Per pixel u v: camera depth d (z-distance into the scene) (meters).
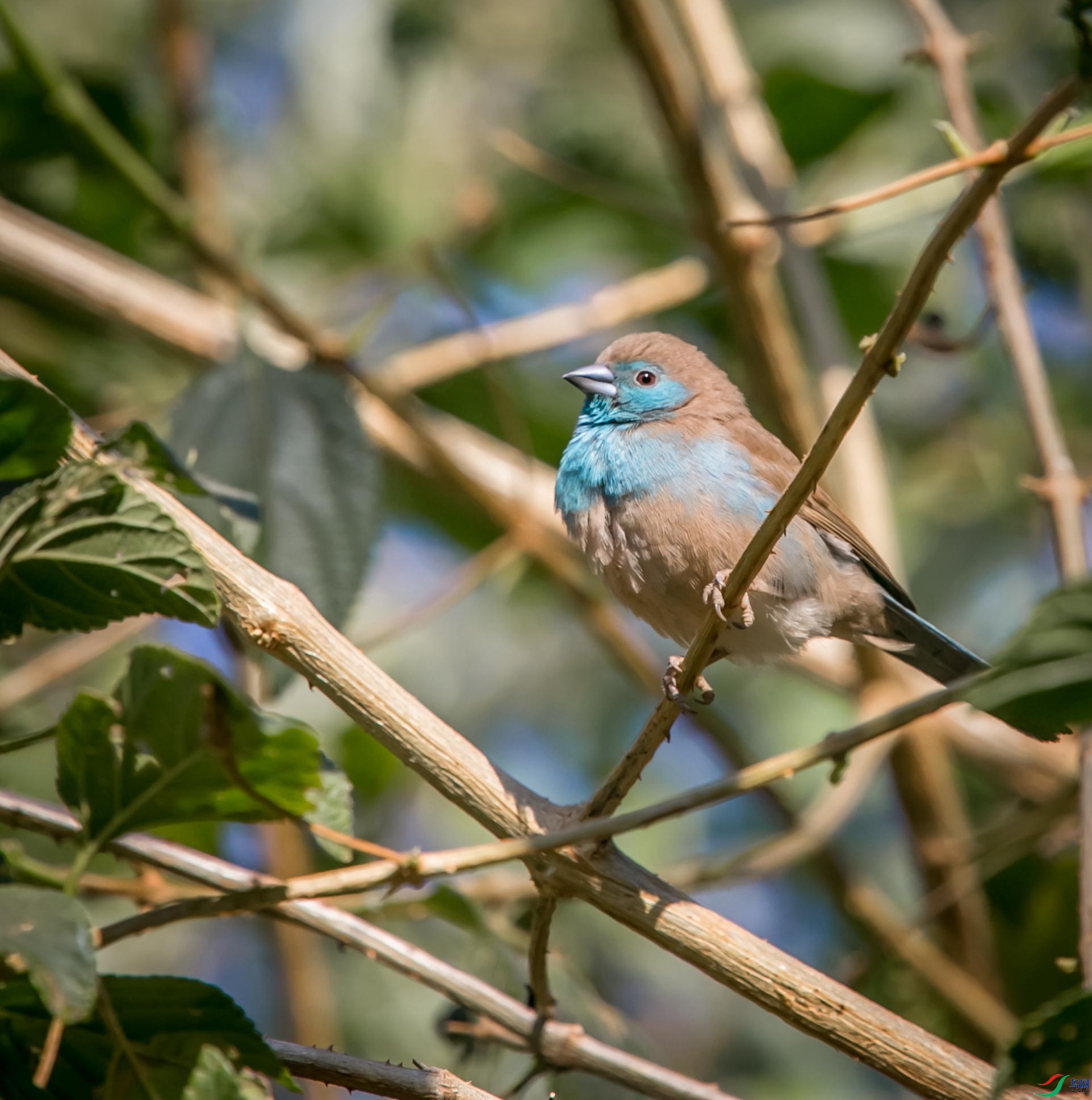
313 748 4.69
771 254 10.70
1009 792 12.38
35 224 10.50
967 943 10.20
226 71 13.72
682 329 13.10
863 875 12.94
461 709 13.37
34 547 4.99
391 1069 5.29
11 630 5.20
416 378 10.59
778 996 5.52
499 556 10.43
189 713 4.68
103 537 4.96
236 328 8.33
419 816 12.59
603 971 12.16
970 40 9.55
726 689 13.15
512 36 13.59
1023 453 13.08
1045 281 12.99
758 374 10.41
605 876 5.66
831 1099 12.07
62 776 4.91
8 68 10.22
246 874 6.05
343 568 7.32
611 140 13.11
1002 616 12.95
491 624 13.72
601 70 13.44
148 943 11.78
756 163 10.46
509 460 10.87
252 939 12.12
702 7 10.86
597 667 13.76
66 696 10.99
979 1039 9.76
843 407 5.00
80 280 9.86
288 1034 9.95
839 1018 5.48
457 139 13.00
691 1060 12.18
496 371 11.49
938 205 10.49
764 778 5.34
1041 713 4.42
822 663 10.79
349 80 12.95
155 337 9.95
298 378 7.74
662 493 8.62
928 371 13.70
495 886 9.02
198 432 7.52
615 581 8.97
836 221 10.54
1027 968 10.10
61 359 11.36
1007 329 8.09
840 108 12.09
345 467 7.53
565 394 12.66
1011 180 9.94
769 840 10.07
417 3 13.20
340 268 12.77
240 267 9.86
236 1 14.09
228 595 5.59
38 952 4.16
